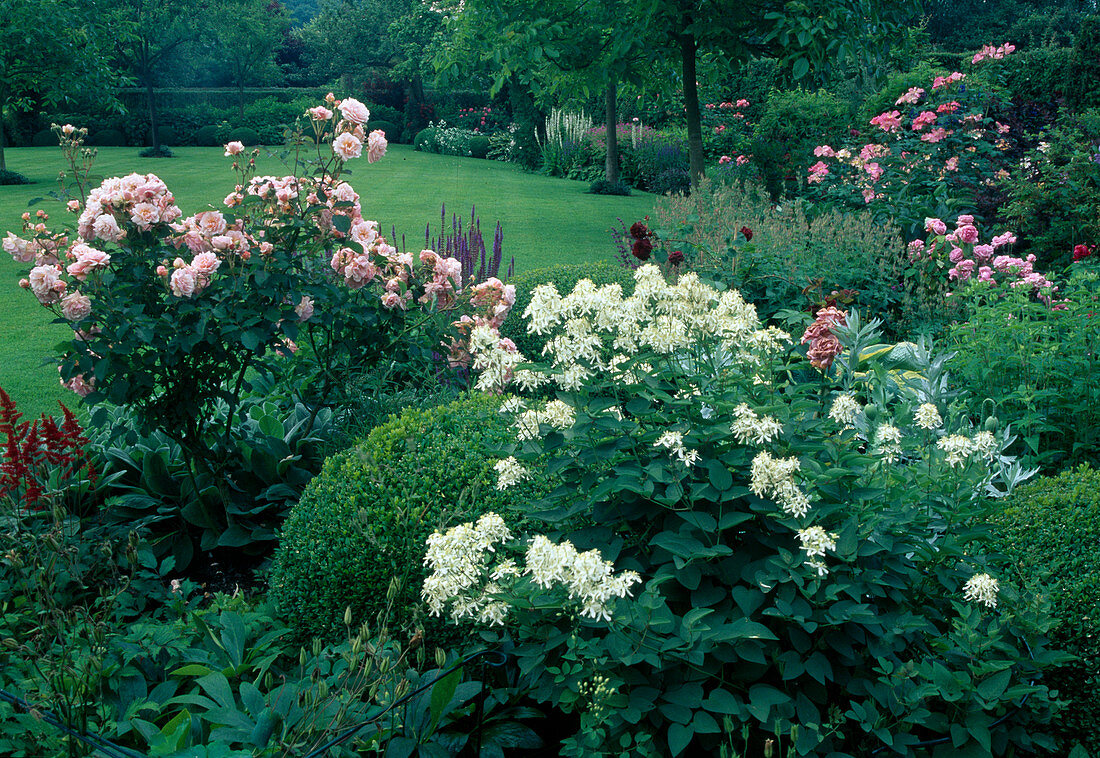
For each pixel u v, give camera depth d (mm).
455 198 17484
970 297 5945
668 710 2053
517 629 2389
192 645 2854
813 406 2645
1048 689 2562
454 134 30547
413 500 3031
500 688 2549
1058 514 2984
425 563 2223
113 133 31062
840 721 2154
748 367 2650
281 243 3848
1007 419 4395
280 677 2758
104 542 3205
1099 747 2578
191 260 3697
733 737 2266
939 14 39938
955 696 2156
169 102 33219
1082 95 13875
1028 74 15984
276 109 33500
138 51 27844
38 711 2068
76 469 3857
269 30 34094
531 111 24906
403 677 2193
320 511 3125
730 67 12875
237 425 4402
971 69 13734
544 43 11312
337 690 2238
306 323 4043
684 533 2242
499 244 6652
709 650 2033
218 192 17391
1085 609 2670
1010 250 7441
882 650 2236
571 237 13172
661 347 2432
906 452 3029
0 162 19406
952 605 2535
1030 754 2492
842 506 2340
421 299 4391
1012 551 2912
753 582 2234
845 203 9555
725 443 2441
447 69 14320
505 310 4570
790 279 6520
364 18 38125
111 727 2277
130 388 3570
